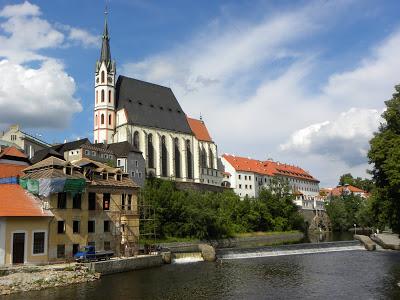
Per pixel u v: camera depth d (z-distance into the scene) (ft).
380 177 251.19
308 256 283.38
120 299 145.18
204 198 437.17
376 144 242.99
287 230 524.93
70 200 206.59
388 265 230.07
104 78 552.41
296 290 163.32
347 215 631.97
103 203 225.35
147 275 194.08
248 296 152.25
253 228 479.00
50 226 195.21
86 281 174.09
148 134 556.10
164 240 340.59
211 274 200.95
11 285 154.61
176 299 146.72
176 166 586.45
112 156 469.98
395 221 250.78
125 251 219.41
